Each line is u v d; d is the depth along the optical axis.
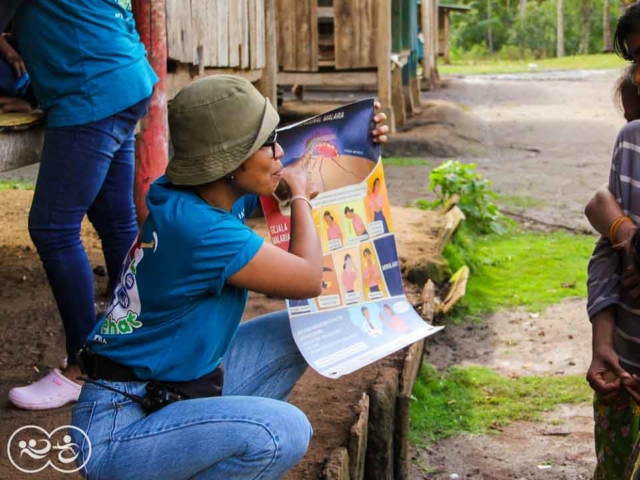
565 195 10.33
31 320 4.84
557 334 6.13
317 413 3.82
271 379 2.89
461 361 5.71
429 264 6.44
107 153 3.58
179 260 2.44
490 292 6.99
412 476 4.30
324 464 3.38
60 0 3.43
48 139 3.54
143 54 3.74
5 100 4.07
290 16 13.36
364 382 4.14
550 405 5.03
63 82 3.48
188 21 5.93
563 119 16.89
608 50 43.62
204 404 2.48
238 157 2.46
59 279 3.57
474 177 8.91
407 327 2.99
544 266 7.67
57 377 3.75
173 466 2.44
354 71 13.59
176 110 2.47
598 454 2.93
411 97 15.81
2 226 6.88
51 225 3.52
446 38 31.73
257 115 2.48
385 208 3.06
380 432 3.90
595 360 2.78
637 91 2.82
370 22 13.30
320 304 2.91
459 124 14.88
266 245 2.49
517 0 60.09
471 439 4.66
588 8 55.06
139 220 4.88
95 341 2.56
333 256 2.96
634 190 2.72
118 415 2.49
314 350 2.82
